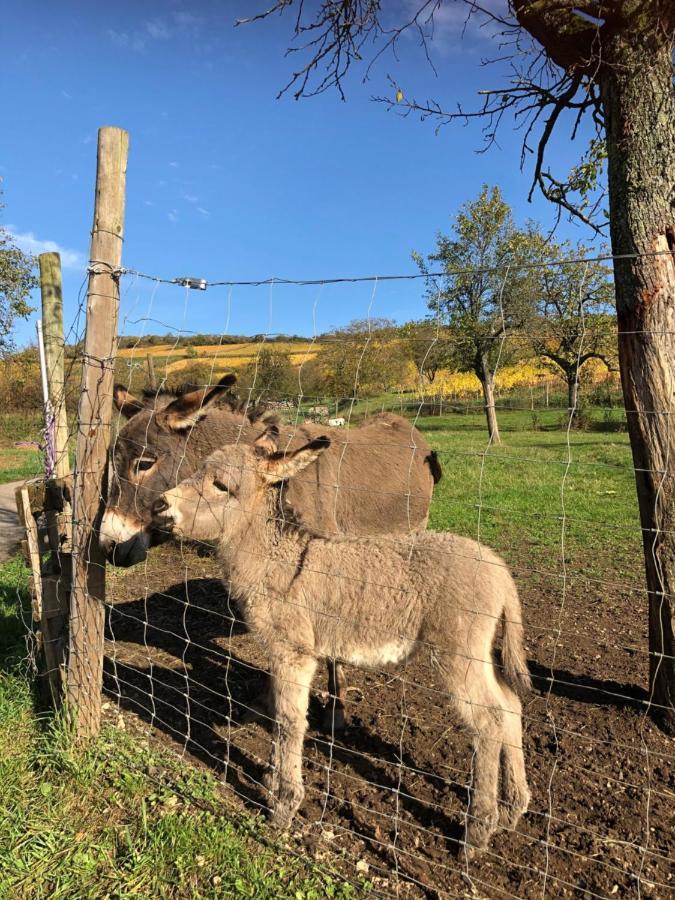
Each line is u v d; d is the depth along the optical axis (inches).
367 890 101.0
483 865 107.3
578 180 197.0
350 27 168.7
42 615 152.3
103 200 134.4
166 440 165.3
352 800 125.0
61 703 148.2
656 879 102.0
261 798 125.0
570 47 142.9
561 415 645.9
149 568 290.2
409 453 212.2
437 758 138.6
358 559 123.6
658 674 140.1
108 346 139.3
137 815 119.6
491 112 182.2
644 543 140.4
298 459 130.5
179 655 196.9
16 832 114.1
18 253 841.5
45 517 160.4
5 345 877.2
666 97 130.6
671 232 131.0
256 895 99.1
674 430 133.3
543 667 177.0
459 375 776.3
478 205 765.9
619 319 140.8
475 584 114.2
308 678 124.6
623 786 124.1
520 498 413.1
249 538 128.5
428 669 184.7
